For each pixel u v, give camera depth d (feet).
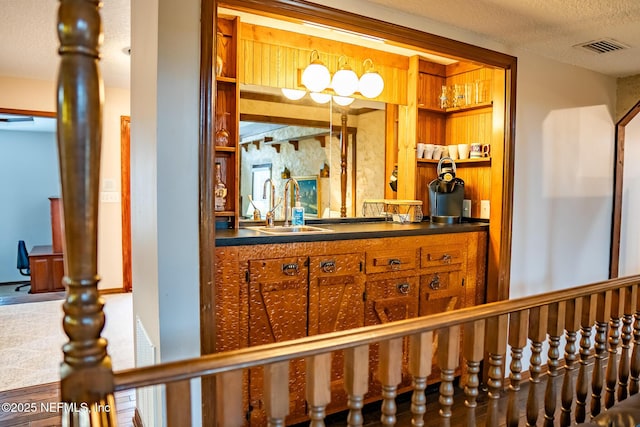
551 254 10.53
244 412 6.79
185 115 5.65
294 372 7.32
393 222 10.74
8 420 7.47
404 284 8.47
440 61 11.25
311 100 10.00
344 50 10.03
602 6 7.28
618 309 6.27
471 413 4.85
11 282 25.16
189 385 3.29
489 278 9.72
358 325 7.89
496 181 9.53
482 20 7.91
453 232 9.20
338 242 7.55
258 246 6.70
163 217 5.57
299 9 6.45
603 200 11.88
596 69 11.13
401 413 8.21
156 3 5.45
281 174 9.73
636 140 13.42
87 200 2.67
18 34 9.85
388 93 10.80
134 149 7.16
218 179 8.47
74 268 2.75
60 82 2.54
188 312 5.79
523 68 9.53
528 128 9.74
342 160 10.55
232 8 6.07
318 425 3.75
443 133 11.74
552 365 5.63
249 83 9.05
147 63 6.01
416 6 7.30
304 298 7.22
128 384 3.00
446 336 4.53
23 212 25.32
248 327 6.69
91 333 2.82
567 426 5.83
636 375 6.52
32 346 10.76
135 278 7.38
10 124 21.66
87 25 2.55
